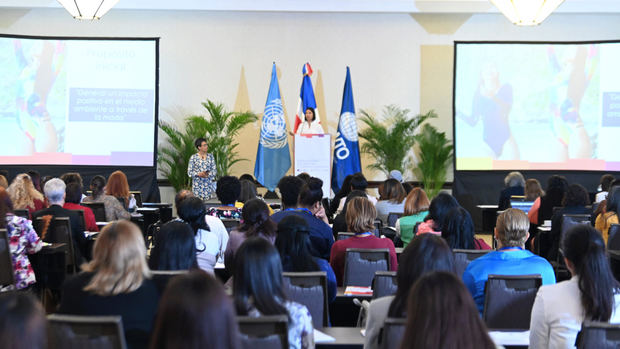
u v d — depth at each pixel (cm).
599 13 1253
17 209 609
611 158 1187
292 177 575
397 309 255
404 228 591
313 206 543
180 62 1267
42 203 682
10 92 1153
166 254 340
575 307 287
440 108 1282
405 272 259
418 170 1273
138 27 1259
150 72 1172
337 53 1274
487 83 1209
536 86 1208
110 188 808
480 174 1221
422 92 1280
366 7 1241
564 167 1205
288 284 339
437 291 175
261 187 1244
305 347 266
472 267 370
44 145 1168
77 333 230
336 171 1186
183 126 1271
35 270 575
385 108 1280
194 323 163
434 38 1274
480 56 1207
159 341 168
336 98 1278
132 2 1230
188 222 458
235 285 250
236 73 1270
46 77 1166
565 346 287
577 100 1199
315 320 344
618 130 1184
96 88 1172
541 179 1211
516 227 371
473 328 174
